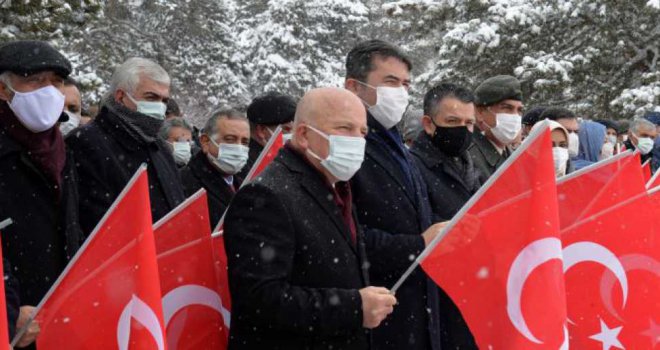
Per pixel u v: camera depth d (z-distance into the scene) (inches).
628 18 690.8
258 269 104.9
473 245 114.3
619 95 709.9
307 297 105.4
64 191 126.1
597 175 144.0
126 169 147.6
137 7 1090.1
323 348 109.4
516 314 112.7
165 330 113.2
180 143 240.4
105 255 105.3
